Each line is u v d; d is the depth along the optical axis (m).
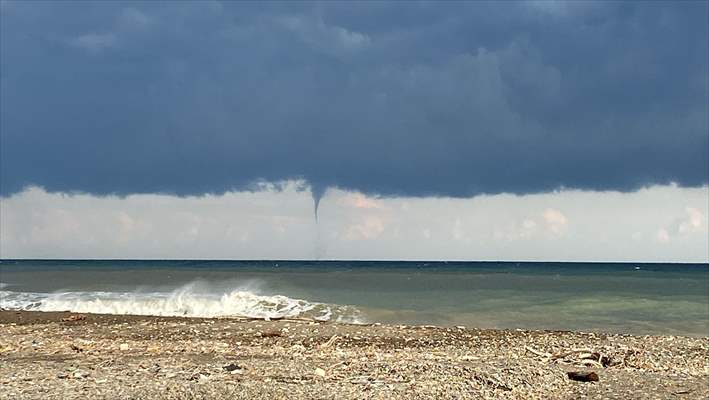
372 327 28.77
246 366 18.05
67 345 23.27
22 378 16.05
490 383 16.14
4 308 38.34
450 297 47.25
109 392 14.20
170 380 15.75
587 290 54.44
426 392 14.91
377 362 18.98
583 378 17.14
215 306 38.69
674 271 113.31
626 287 59.03
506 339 26.41
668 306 41.59
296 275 79.38
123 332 27.02
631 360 21.58
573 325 33.34
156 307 38.69
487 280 70.56
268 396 14.12
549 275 87.50
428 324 33.44
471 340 26.08
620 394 15.56
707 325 33.53
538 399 14.99
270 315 35.97
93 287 53.88
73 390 14.41
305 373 16.95
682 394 15.63
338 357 20.66
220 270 96.38
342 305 40.59
